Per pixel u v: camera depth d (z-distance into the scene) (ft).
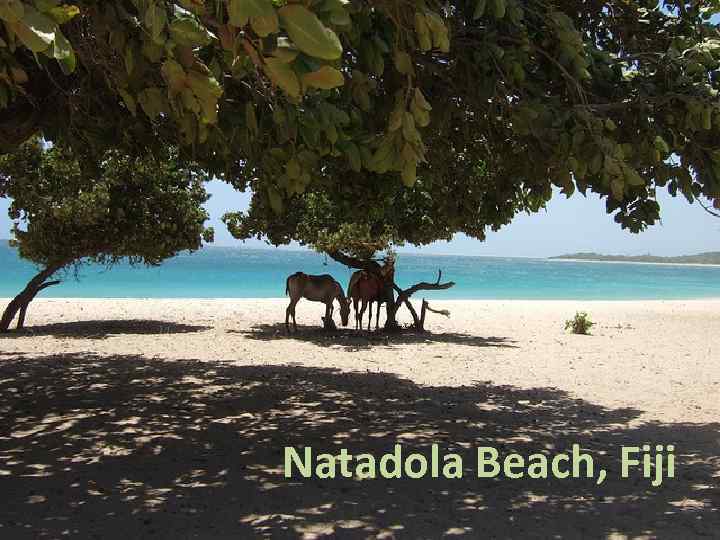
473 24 12.18
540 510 16.48
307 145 8.79
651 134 12.57
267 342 50.24
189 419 25.53
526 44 11.51
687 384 36.70
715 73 12.83
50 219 50.93
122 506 16.06
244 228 56.95
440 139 19.33
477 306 92.89
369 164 7.94
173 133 17.44
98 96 14.30
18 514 15.35
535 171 13.38
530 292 163.84
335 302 89.56
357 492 17.52
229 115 9.36
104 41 6.80
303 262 418.31
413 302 96.37
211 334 54.49
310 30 3.85
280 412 27.14
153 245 52.65
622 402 31.53
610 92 13.02
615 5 16.44
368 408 28.40
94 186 49.78
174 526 14.80
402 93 7.64
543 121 11.44
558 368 41.45
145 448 21.38
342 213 26.71
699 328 70.23
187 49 4.95
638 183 11.00
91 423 24.50
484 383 35.70
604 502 17.22
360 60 9.82
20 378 33.45
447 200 24.40
